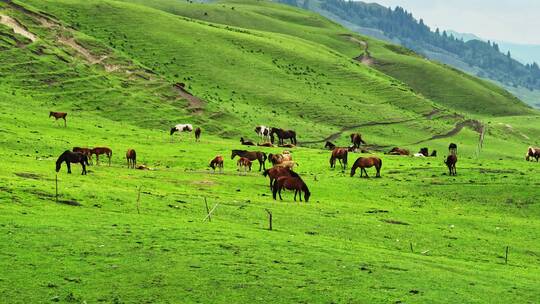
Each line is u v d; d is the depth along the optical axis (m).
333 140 137.12
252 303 22.83
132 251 27.84
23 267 24.41
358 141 100.19
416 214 49.19
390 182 63.66
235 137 123.94
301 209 45.41
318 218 42.34
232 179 59.31
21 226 29.98
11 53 136.88
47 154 68.62
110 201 39.81
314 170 71.81
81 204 38.03
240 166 66.94
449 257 36.16
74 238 29.00
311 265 27.94
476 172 68.75
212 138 113.50
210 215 39.75
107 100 127.69
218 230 33.53
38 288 22.58
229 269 26.19
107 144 81.12
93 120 108.44
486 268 32.50
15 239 27.75
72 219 33.09
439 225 45.72
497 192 60.19
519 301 25.53
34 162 57.22
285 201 49.06
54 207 35.84
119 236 30.17
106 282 23.80
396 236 40.12
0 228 29.17
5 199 35.59
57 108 116.25
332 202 51.28
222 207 42.53
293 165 69.88
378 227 41.88
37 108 110.38
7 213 32.50
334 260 29.17
